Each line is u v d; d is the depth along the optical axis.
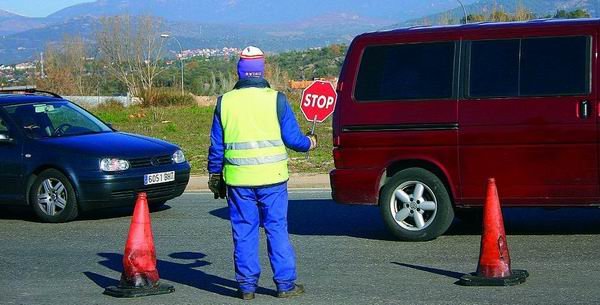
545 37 12.28
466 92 12.49
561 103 12.02
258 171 9.56
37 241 14.19
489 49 12.50
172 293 10.49
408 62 12.87
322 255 12.20
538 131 12.08
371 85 12.99
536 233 13.02
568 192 12.03
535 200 12.19
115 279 11.36
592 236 12.62
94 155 15.68
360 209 16.11
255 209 9.80
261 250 12.77
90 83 81.50
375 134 12.89
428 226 12.75
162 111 49.12
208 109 52.09
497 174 12.31
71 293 10.62
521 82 12.28
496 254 10.11
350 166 13.09
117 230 15.07
